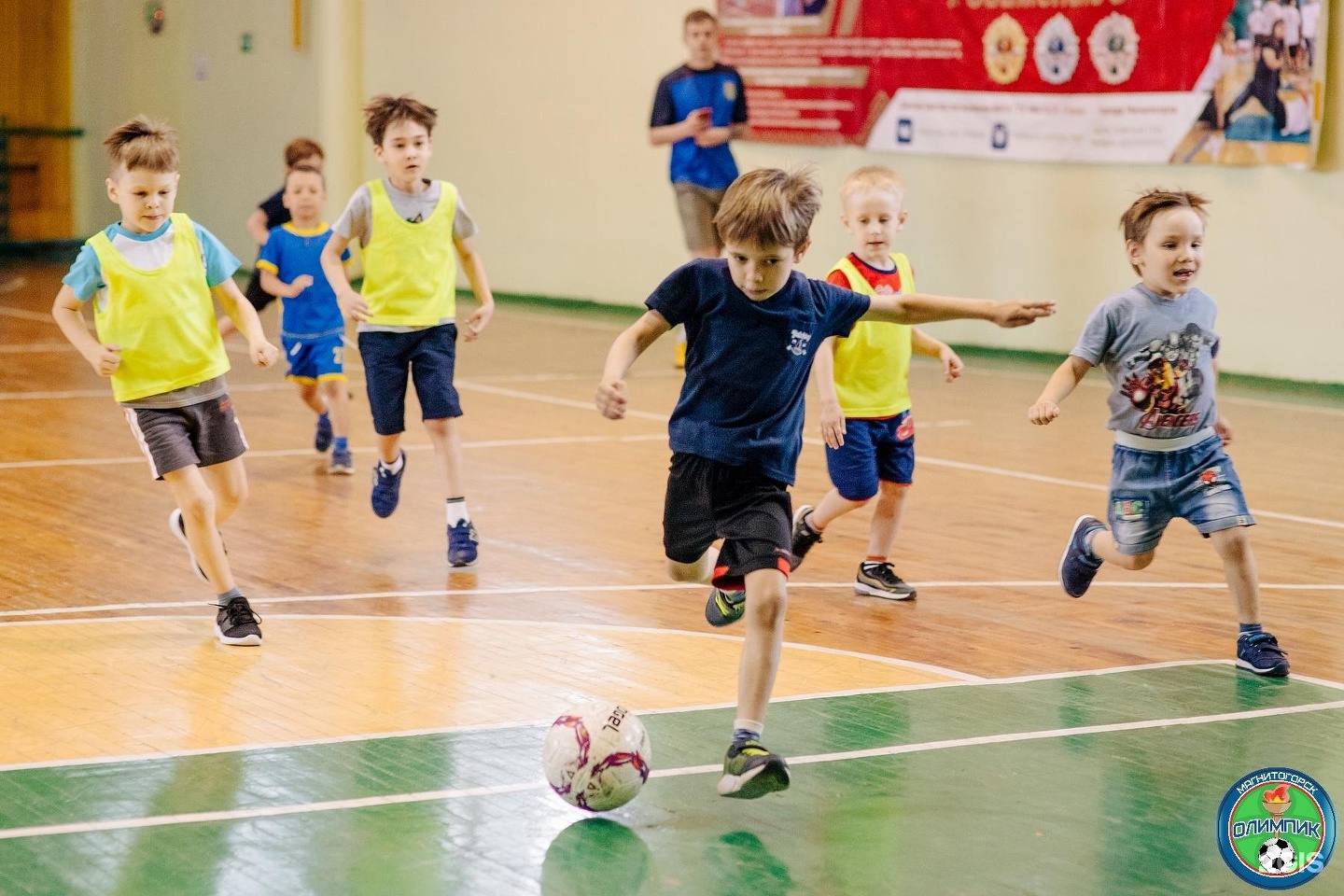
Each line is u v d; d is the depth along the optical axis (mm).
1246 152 21656
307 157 15406
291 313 14891
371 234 11625
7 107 37219
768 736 7660
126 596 10258
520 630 9617
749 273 6695
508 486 14203
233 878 5828
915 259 25266
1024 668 8977
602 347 24578
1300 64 20922
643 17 28391
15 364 21250
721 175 23141
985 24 23938
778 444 6930
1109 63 22750
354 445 16266
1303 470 15539
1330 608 10492
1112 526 9336
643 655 9102
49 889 5691
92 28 37281
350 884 5797
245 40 34000
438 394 11531
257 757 7223
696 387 6988
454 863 6012
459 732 7656
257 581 10766
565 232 30328
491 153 31375
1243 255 21969
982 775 7148
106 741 7426
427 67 32156
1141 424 9016
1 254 36906
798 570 11406
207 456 9430
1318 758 7441
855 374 10352
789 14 26109
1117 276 23141
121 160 9008
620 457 15664
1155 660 9195
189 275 9266
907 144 25109
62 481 13938
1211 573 11461
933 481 14742
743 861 6102
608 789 6402
